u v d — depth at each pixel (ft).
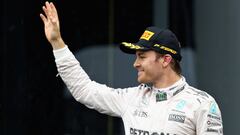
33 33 59.31
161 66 34.99
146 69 34.99
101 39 59.82
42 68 59.36
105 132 60.08
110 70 60.13
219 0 59.62
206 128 33.81
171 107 34.42
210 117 33.88
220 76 59.93
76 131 59.52
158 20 59.36
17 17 59.47
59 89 59.26
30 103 59.47
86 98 36.78
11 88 59.57
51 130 59.47
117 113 36.50
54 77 59.21
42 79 59.36
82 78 36.76
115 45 59.72
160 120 34.35
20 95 59.47
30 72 59.47
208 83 59.62
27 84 59.47
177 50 35.17
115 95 36.45
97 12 59.72
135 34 59.47
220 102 59.88
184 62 59.47
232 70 60.08
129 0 59.57
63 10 59.36
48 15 36.29
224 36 59.98
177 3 59.52
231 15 59.98
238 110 59.67
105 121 60.03
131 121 35.45
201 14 59.52
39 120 59.41
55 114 59.41
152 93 35.29
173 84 34.99
